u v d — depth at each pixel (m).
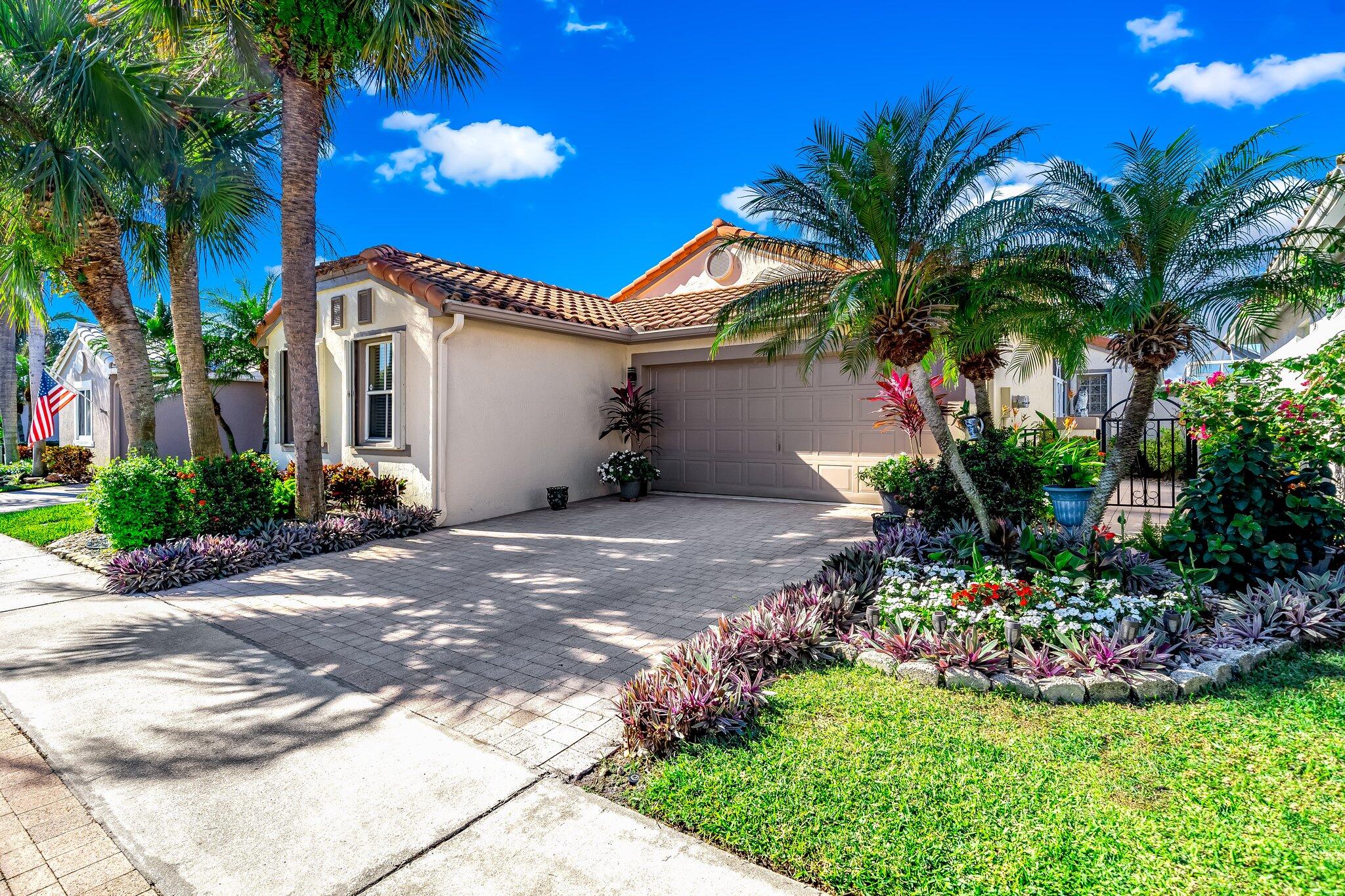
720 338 7.02
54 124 7.80
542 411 11.20
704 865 2.53
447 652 4.88
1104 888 2.28
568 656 4.77
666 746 3.31
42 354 18.56
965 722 3.49
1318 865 2.34
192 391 9.52
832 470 10.91
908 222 5.87
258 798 3.04
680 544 8.25
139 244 9.65
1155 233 5.12
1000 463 6.88
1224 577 5.29
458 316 9.43
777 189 6.20
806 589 5.29
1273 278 4.99
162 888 2.48
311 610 5.95
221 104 9.00
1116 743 3.23
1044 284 5.61
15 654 4.93
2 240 8.48
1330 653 4.25
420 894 2.41
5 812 2.97
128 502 7.67
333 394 11.55
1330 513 5.21
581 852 2.62
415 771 3.26
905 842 2.55
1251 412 5.66
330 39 8.34
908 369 5.96
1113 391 16.97
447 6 8.64
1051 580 4.69
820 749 3.25
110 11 8.09
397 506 9.90
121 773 3.26
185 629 5.47
